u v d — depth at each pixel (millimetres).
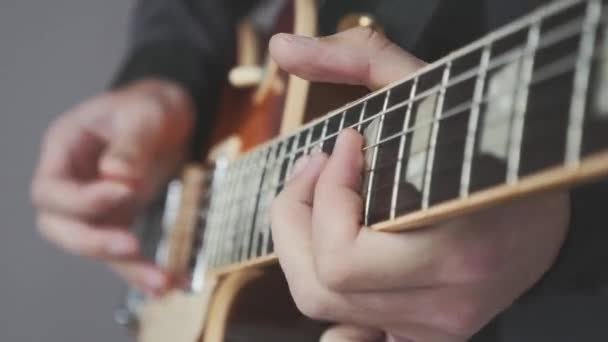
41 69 1481
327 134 454
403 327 441
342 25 524
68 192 872
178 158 880
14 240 1439
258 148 538
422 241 395
